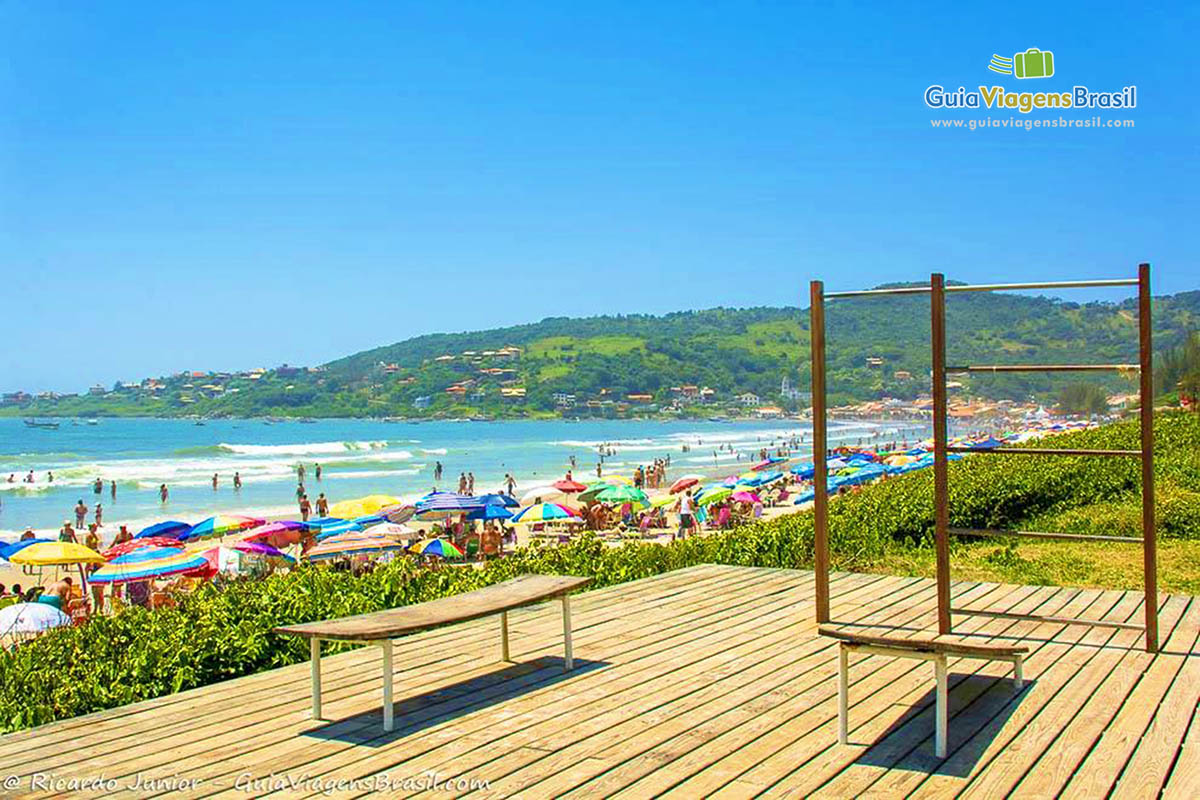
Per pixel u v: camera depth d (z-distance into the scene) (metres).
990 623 7.98
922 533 14.56
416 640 7.66
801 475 46.81
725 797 4.48
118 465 75.25
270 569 21.97
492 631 7.93
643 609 8.70
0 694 6.98
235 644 7.68
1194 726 5.38
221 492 56.28
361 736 5.38
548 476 69.06
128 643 7.83
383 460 84.19
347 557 23.23
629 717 5.66
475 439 133.50
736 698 6.00
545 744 5.21
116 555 22.25
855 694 6.06
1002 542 14.59
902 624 8.00
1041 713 5.64
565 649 6.76
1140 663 6.67
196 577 20.88
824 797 4.47
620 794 4.53
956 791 4.52
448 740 5.30
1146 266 6.69
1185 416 26.44
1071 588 9.52
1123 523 15.28
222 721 5.68
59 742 5.33
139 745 5.27
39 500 51.97
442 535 29.39
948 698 5.95
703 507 36.31
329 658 7.13
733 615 8.41
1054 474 17.06
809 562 12.68
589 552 11.78
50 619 14.38
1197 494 17.20
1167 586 11.26
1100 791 4.50
